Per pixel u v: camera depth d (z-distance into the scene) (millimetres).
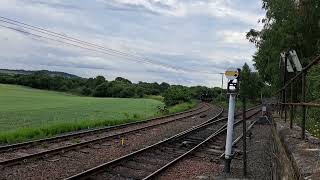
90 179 11242
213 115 42688
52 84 138750
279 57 31609
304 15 29172
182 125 29484
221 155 15664
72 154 14938
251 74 90062
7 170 11742
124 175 11953
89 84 134500
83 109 53562
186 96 74000
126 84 127562
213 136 21422
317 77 15000
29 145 16000
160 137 21656
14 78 144250
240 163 14789
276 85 33531
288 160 6926
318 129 10875
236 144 19406
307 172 5328
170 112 45875
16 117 36531
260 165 14422
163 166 13047
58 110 49531
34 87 139500
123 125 26406
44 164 12945
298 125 13727
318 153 6711
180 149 17672
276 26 31719
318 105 6750
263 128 28578
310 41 29906
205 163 14672
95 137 20406
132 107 63062
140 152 15297
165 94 74938
